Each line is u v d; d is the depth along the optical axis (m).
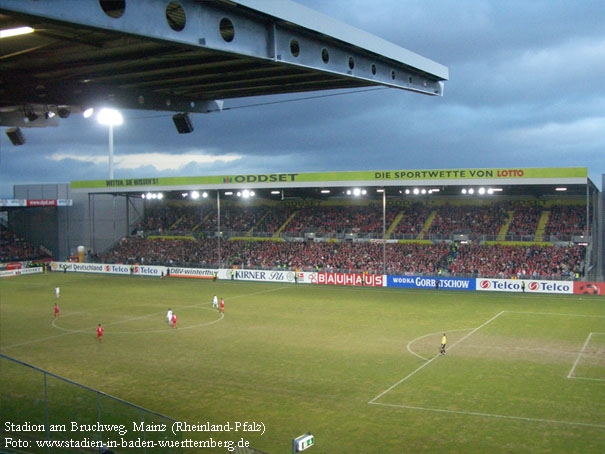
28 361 37.00
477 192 85.25
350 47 15.14
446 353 38.22
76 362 36.69
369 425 24.94
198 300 64.62
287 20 12.45
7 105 16.38
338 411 26.83
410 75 19.00
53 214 110.44
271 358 37.47
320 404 27.89
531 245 76.25
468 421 25.22
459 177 70.50
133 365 35.91
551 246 75.00
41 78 14.85
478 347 39.88
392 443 22.84
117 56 13.09
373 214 93.00
